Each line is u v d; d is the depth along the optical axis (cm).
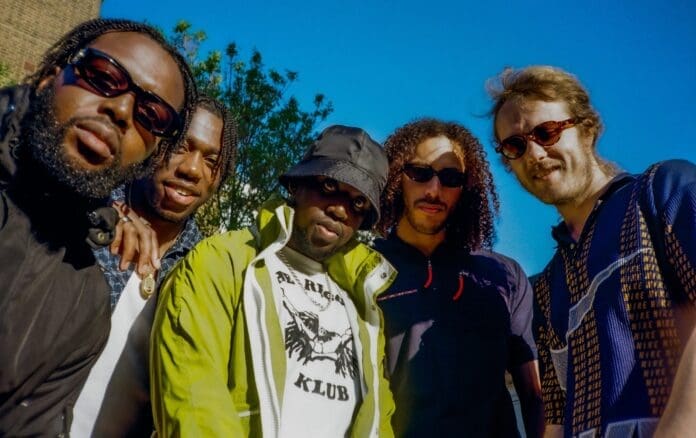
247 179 1152
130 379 253
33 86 215
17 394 187
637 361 209
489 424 307
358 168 273
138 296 265
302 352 250
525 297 350
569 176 271
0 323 178
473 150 364
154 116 216
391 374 308
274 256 268
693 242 199
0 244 181
